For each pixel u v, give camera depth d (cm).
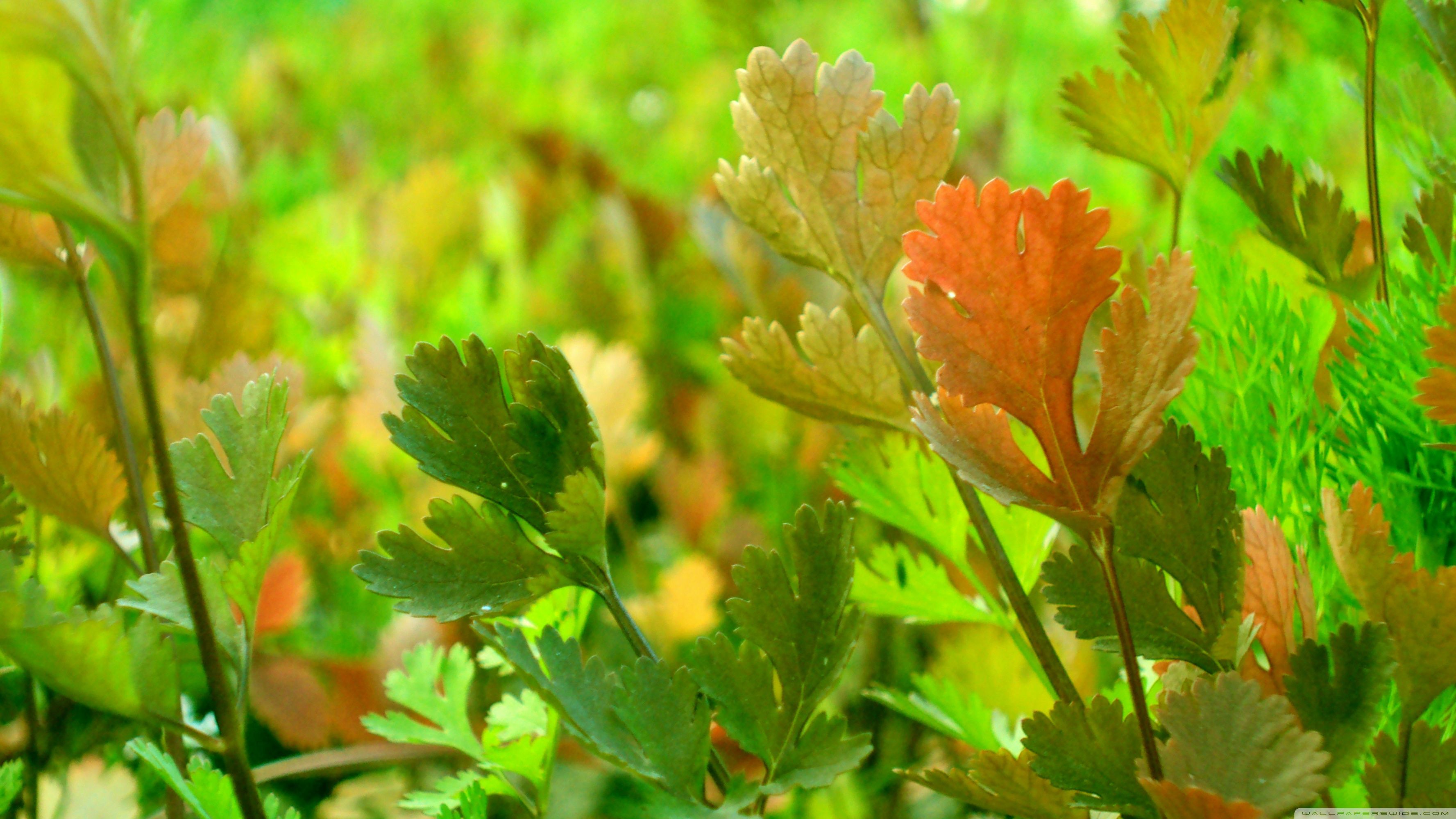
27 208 45
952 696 54
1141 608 48
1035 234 46
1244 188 52
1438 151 55
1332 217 52
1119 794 46
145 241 45
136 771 57
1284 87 79
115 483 52
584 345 67
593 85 184
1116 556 48
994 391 46
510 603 49
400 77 172
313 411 75
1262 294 52
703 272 107
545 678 47
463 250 106
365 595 70
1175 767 45
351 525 76
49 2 44
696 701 48
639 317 102
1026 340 46
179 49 162
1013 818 48
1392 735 49
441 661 54
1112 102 52
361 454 77
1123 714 49
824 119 50
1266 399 52
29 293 81
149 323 46
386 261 102
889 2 148
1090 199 46
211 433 55
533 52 184
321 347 88
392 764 59
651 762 47
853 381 50
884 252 50
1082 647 56
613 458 68
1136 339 46
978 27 152
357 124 150
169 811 51
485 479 49
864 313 50
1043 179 101
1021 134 119
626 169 150
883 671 62
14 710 57
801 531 48
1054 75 138
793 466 81
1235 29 52
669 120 170
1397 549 50
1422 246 52
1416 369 50
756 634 48
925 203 46
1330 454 52
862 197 50
